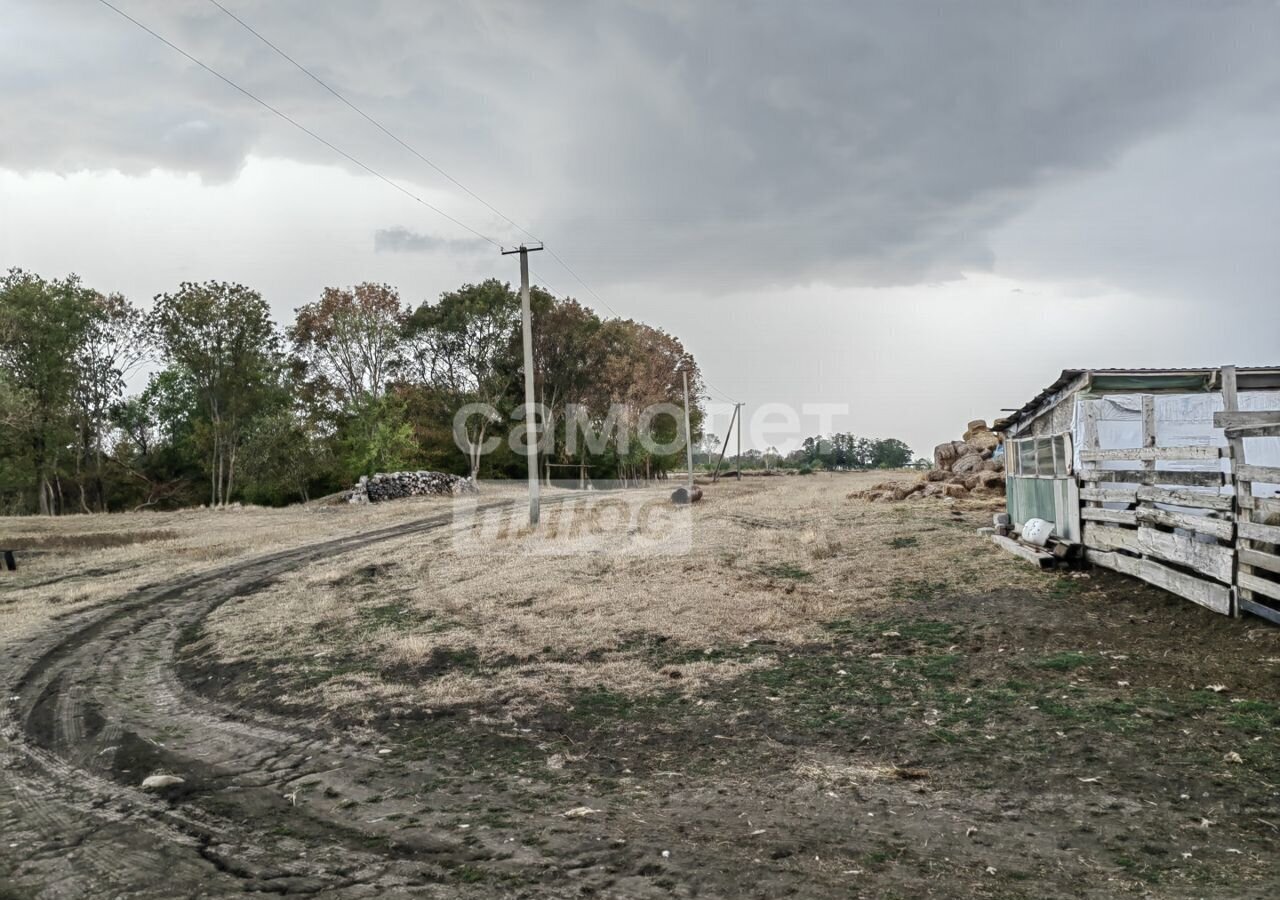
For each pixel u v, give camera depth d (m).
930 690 7.53
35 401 42.31
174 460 58.03
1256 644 7.81
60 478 51.06
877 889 4.10
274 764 6.56
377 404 47.25
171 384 57.84
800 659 8.84
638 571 14.63
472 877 4.41
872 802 5.27
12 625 13.48
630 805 5.36
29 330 44.03
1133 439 12.80
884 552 15.20
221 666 10.17
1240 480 8.44
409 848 4.85
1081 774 5.52
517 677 8.62
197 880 4.53
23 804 5.90
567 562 16.08
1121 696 6.97
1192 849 4.45
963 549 14.60
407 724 7.38
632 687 8.09
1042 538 13.09
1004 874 4.24
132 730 7.77
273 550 21.34
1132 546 10.64
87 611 14.52
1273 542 7.76
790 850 4.59
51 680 10.02
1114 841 4.58
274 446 45.41
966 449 31.39
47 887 4.52
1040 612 9.97
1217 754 5.68
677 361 69.56
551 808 5.36
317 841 5.02
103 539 25.19
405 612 12.43
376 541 22.41
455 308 50.69
